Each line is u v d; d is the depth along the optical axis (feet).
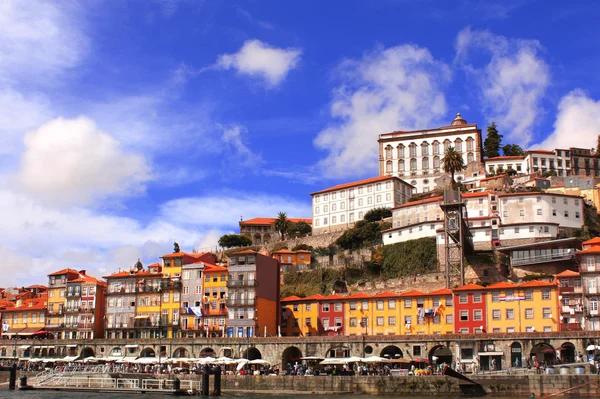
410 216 600.39
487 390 320.29
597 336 353.92
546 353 382.22
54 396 346.95
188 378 383.65
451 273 490.08
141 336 509.35
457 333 391.04
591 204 593.83
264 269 486.79
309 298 476.13
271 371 385.50
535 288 402.52
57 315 547.49
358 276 558.56
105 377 387.75
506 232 529.04
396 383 336.70
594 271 396.78
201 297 498.69
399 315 438.81
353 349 397.19
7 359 486.79
